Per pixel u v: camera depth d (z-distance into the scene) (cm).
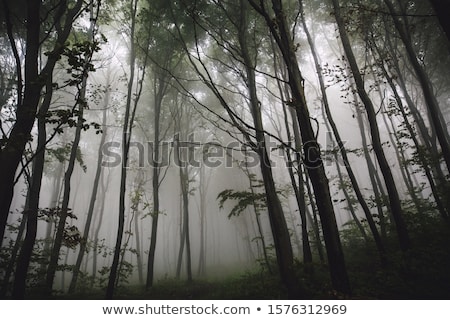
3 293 898
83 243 958
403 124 1153
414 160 1139
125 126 1170
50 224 1875
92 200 1581
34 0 605
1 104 1190
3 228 484
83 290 1283
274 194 785
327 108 1032
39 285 997
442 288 644
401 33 1077
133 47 1352
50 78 741
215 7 1332
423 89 1034
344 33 1054
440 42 1459
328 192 637
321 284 755
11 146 509
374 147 945
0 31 1254
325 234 618
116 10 1430
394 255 837
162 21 1487
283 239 735
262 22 1357
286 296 750
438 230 919
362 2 1379
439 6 414
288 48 704
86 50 541
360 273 823
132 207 1522
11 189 504
